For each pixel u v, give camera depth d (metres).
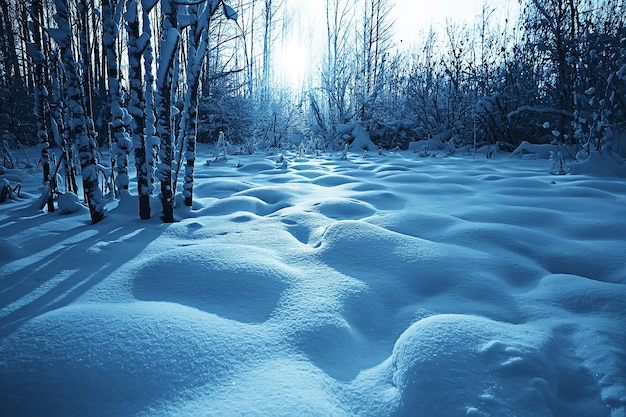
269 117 13.52
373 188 4.39
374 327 1.54
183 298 1.65
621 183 4.55
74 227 2.84
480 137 10.58
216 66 14.11
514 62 9.84
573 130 8.08
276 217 3.05
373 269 1.96
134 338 1.24
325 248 2.21
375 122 12.31
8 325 1.36
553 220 2.87
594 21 8.30
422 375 1.08
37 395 1.03
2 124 10.36
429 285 1.83
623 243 2.36
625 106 6.70
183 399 1.05
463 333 1.23
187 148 3.31
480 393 1.01
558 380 1.11
